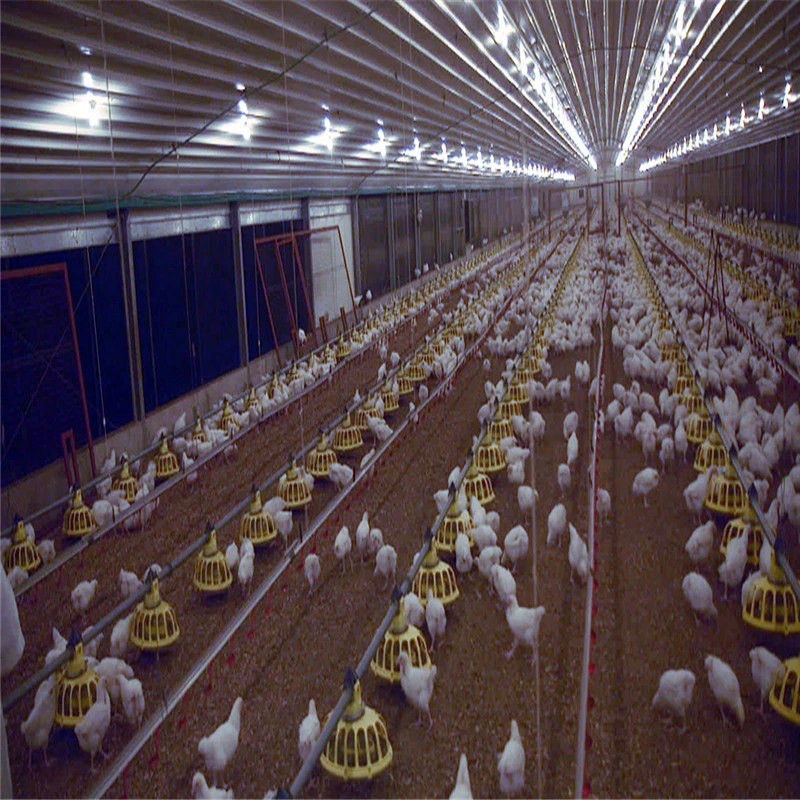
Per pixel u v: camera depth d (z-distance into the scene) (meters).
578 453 10.75
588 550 7.85
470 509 8.75
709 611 6.47
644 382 13.60
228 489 10.91
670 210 44.91
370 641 6.80
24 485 9.52
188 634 7.16
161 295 12.90
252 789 5.22
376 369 17.59
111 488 10.36
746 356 13.25
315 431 13.16
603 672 6.02
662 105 24.03
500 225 40.78
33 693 6.45
